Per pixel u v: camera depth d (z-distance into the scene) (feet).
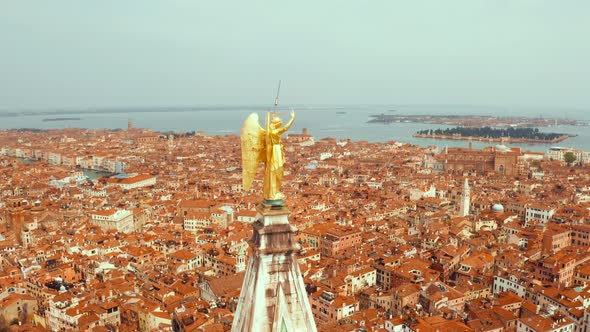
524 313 570.87
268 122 116.37
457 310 572.10
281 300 114.11
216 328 492.95
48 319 602.03
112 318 575.79
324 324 525.75
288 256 116.26
